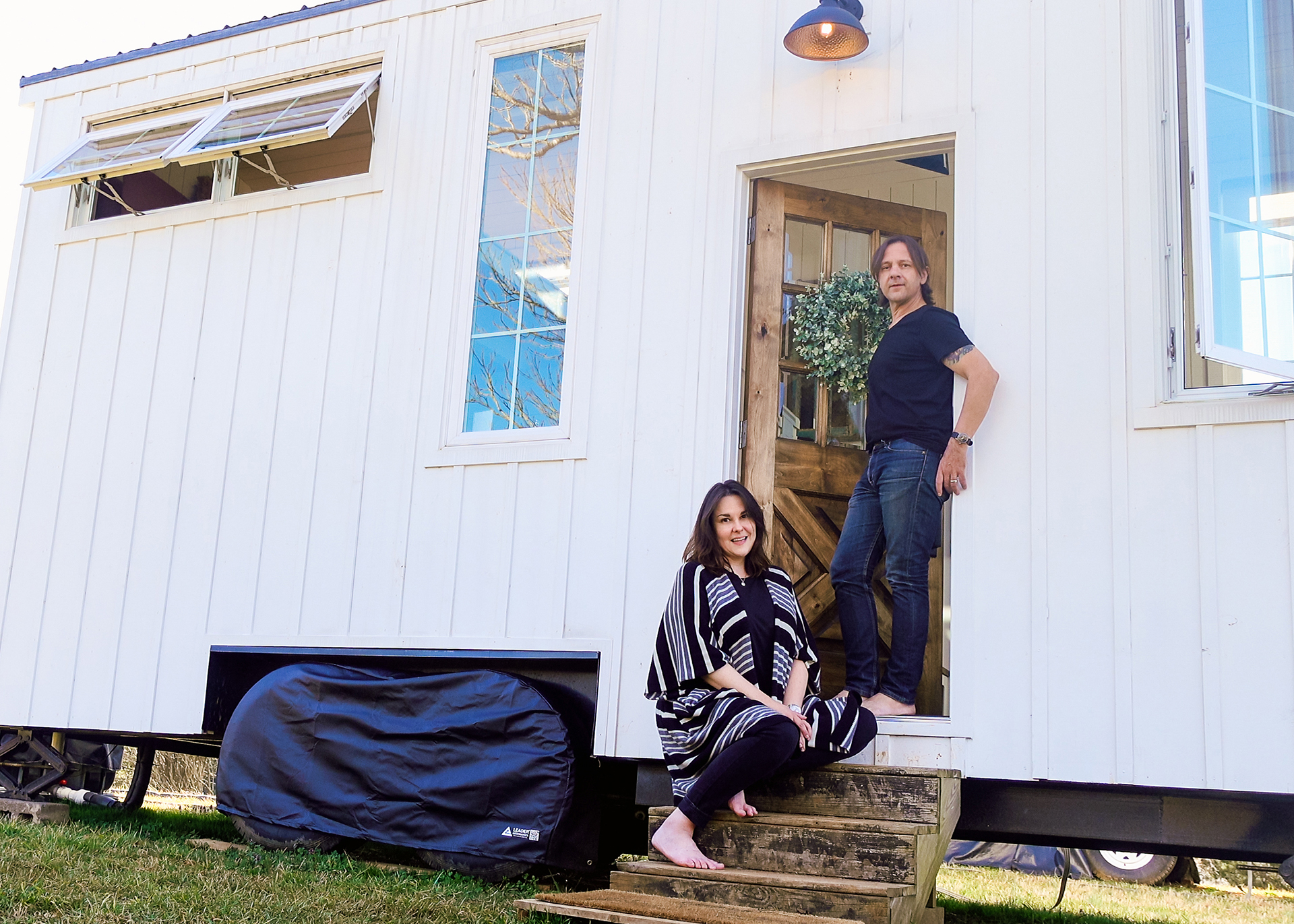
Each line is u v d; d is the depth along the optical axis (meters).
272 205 5.55
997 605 3.73
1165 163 3.76
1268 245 3.54
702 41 4.67
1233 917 5.97
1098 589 3.60
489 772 4.25
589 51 4.91
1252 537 3.43
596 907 3.07
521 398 4.81
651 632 4.29
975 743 3.68
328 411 5.19
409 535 4.88
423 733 4.41
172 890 3.57
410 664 4.87
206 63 6.00
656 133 4.70
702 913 2.97
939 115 4.13
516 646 4.53
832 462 4.65
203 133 5.50
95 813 6.05
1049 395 3.78
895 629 3.97
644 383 4.51
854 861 3.25
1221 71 3.64
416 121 5.30
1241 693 3.38
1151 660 3.50
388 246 5.22
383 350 5.12
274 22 5.80
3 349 6.08
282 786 4.64
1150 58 3.81
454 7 5.32
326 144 6.19
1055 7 4.00
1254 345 3.48
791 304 4.71
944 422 3.97
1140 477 3.61
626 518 4.43
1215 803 3.47
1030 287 3.87
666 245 4.59
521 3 5.14
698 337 4.45
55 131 6.33
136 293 5.82
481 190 5.08
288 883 3.82
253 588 5.18
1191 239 3.65
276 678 4.80
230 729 4.80
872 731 3.60
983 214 3.99
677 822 3.41
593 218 4.75
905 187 5.80
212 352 5.55
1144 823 3.54
